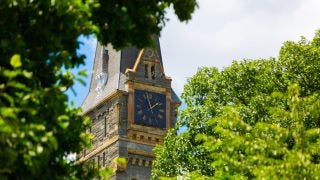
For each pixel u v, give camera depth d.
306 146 20.83
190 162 51.03
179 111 54.81
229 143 21.30
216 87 53.12
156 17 16.89
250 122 46.00
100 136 130.88
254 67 51.97
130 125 127.50
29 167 13.66
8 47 14.38
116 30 16.67
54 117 14.31
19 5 14.45
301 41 51.12
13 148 13.07
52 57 15.06
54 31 14.94
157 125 128.75
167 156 53.03
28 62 14.75
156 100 130.50
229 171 21.70
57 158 15.82
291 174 19.73
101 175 16.66
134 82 129.75
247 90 51.78
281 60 49.66
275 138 20.92
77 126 16.12
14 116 12.90
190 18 17.19
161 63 133.75
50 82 15.79
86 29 15.09
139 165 126.31
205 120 51.72
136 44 16.92
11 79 13.91
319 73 48.12
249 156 20.67
